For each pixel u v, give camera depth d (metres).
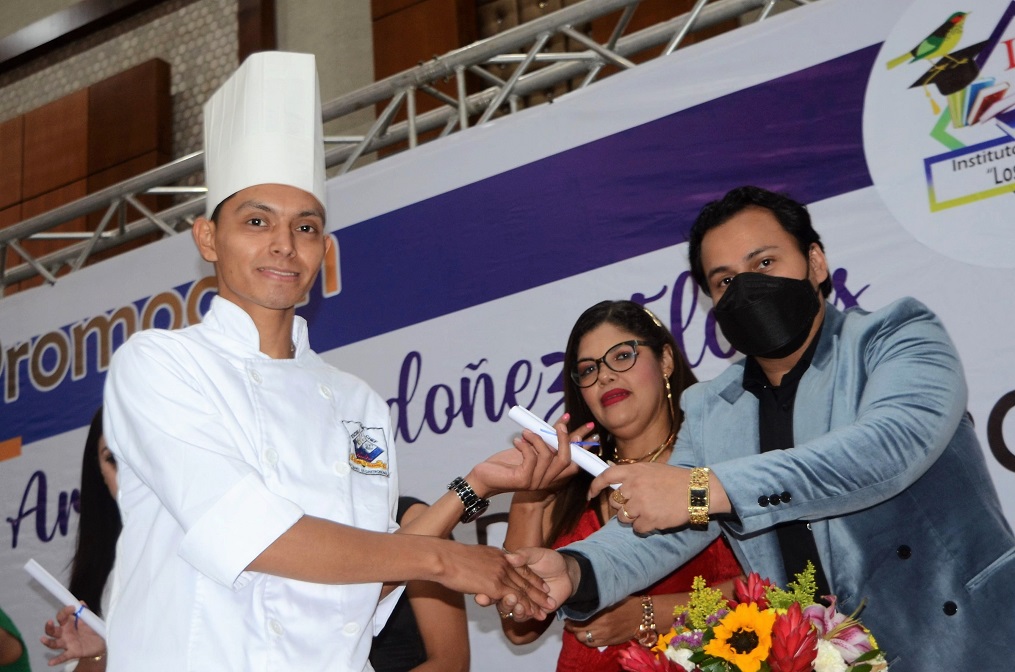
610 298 3.40
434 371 3.69
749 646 1.55
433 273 3.78
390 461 2.00
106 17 7.09
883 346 2.11
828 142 3.14
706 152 3.34
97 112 6.89
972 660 1.91
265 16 6.51
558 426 2.12
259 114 1.95
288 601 1.75
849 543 2.03
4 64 7.50
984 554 1.97
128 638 1.69
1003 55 2.93
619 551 2.17
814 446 1.97
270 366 1.88
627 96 3.52
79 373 4.55
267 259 1.88
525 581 1.94
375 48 6.11
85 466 4.13
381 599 2.00
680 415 2.60
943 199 2.93
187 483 1.67
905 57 3.07
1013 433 2.70
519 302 3.58
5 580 4.43
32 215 6.95
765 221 2.18
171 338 1.83
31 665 4.24
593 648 2.47
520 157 3.69
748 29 3.35
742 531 1.97
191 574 1.70
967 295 2.84
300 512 1.67
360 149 4.35
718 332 3.18
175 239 4.44
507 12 5.98
